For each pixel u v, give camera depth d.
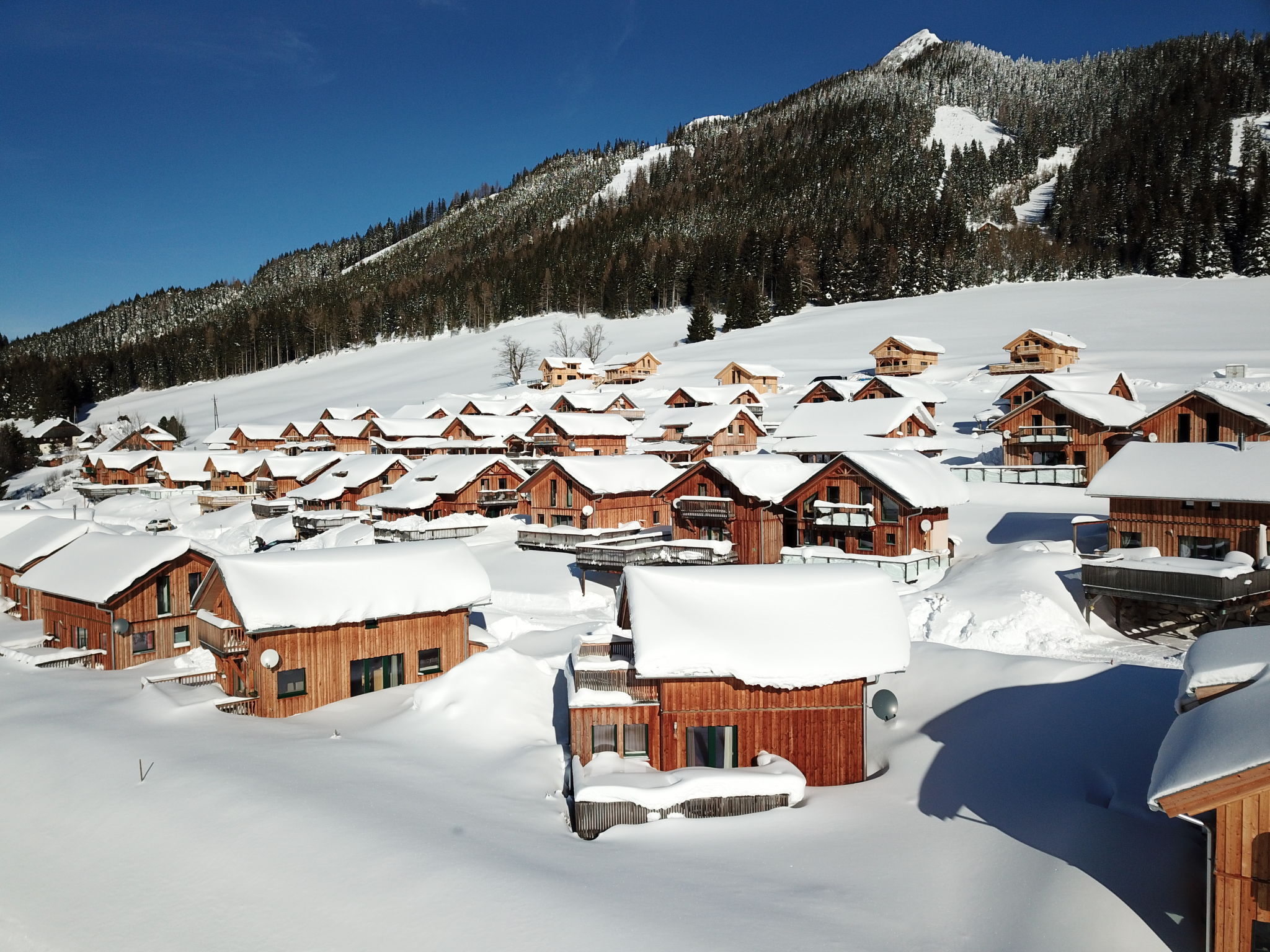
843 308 163.25
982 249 177.50
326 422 96.44
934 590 36.94
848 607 24.25
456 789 21.84
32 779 23.42
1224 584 29.16
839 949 14.56
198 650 36.69
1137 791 18.97
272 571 30.12
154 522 72.75
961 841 18.19
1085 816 18.27
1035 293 146.25
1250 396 66.25
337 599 30.00
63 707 29.38
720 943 14.66
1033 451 58.91
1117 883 15.86
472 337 192.12
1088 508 47.12
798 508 44.22
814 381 105.75
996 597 34.09
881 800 20.81
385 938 15.38
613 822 20.08
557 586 44.53
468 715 26.42
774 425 84.62
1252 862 13.09
